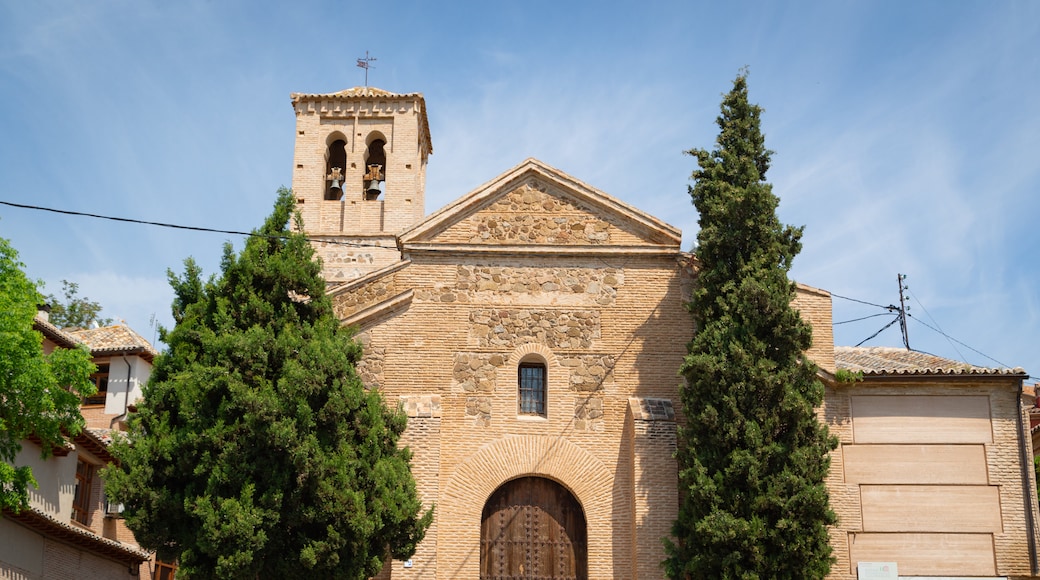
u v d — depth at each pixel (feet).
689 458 86.12
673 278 96.37
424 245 96.22
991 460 89.97
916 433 90.79
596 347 94.22
